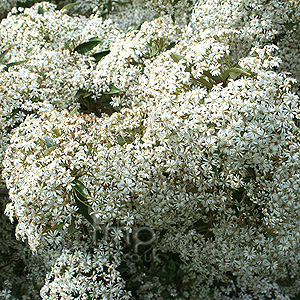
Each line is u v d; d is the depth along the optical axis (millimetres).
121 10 1188
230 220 725
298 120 652
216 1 821
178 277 875
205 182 681
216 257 747
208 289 861
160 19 813
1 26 894
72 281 686
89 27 868
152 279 864
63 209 645
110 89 781
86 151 654
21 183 656
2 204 965
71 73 804
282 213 669
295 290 888
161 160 677
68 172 629
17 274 951
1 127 742
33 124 698
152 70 727
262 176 663
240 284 869
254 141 632
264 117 639
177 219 728
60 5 1150
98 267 697
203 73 690
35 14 879
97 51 862
